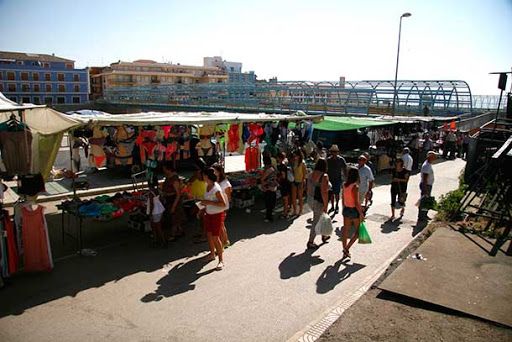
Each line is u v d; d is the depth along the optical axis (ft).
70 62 276.82
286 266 23.68
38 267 21.99
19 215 21.53
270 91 140.56
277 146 47.62
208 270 22.90
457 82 112.78
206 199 23.20
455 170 65.36
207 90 169.37
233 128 43.19
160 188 30.01
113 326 16.92
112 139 46.32
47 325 16.90
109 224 31.09
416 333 15.49
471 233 27.17
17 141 24.32
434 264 21.56
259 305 18.94
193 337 16.26
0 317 17.47
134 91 231.91
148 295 19.74
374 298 18.42
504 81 49.08
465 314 16.70
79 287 20.47
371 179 33.63
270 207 32.60
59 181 44.50
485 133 49.70
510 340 14.97
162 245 26.68
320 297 19.86
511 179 33.71
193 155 45.52
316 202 26.25
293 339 16.10
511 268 21.15
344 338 15.23
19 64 253.44
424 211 33.55
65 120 26.35
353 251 26.40
